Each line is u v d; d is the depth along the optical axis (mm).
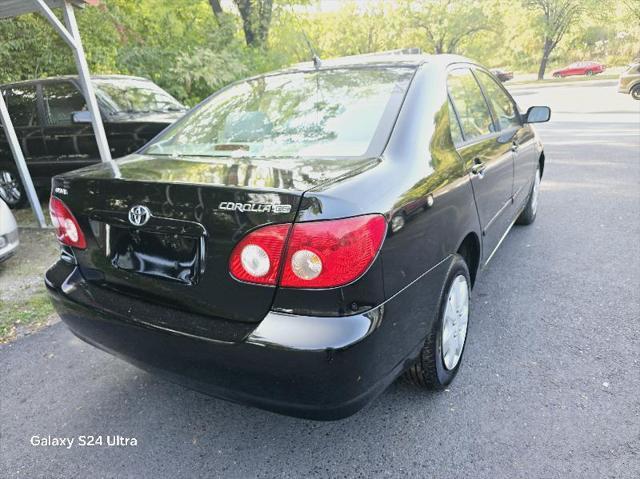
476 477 1937
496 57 51188
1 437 2289
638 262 3916
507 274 3824
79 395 2588
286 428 2281
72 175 2182
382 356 1771
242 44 13391
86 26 9594
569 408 2287
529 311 3223
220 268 1731
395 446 2123
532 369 2598
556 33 42438
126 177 1979
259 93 2750
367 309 1681
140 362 2002
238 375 1734
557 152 9180
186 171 1996
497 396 2396
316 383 1638
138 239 1954
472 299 3430
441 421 2250
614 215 5195
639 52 45156
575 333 2930
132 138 5855
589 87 28750
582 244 4391
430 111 2357
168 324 1851
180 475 2033
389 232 1741
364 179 1773
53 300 2229
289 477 1993
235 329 1726
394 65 2629
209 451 2156
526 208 4707
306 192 1614
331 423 2283
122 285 2037
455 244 2295
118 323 1966
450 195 2225
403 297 1851
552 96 24359
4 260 4211
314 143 2209
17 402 2541
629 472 1912
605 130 11695
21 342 3150
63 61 9195
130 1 12250
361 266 1633
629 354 2688
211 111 2787
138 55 10664
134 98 6531
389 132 2133
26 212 6508
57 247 4996
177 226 1793
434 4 43719
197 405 2477
